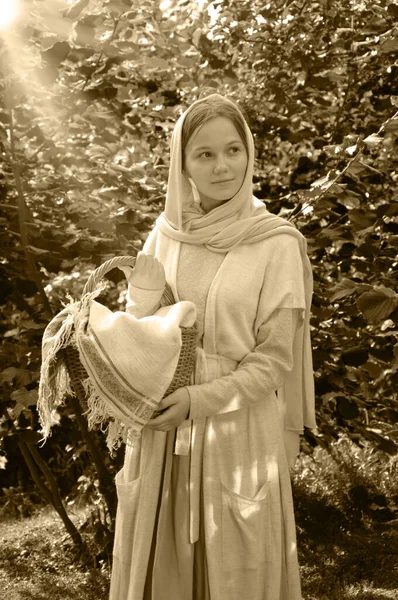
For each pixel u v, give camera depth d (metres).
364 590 3.89
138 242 4.18
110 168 4.10
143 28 4.80
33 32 3.45
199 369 2.36
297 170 4.51
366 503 4.82
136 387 2.18
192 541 2.35
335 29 4.45
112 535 4.29
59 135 4.29
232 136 2.38
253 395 2.34
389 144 3.88
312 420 2.62
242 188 2.44
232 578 2.33
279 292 2.38
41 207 4.38
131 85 4.77
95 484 4.73
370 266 3.71
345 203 3.58
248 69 4.81
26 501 5.72
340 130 4.57
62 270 4.32
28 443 4.06
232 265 2.39
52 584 4.15
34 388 3.84
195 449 2.37
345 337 4.12
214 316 2.37
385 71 4.39
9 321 4.88
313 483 5.20
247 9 4.62
